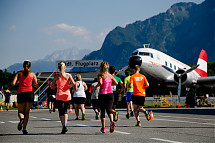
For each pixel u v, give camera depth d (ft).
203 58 152.25
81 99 52.75
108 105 33.37
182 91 133.90
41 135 31.91
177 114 66.39
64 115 33.63
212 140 27.73
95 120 52.49
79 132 34.50
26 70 33.81
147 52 117.08
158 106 130.31
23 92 33.30
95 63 152.25
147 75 117.70
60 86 34.09
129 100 54.65
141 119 52.70
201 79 116.67
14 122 48.60
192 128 37.83
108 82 33.58
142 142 26.73
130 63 110.63
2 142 26.94
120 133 33.24
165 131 34.88
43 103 123.03
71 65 155.22
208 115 62.44
